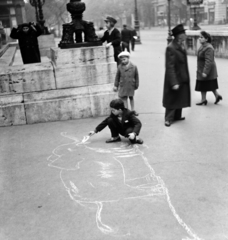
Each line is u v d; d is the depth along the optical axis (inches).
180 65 225.6
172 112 237.5
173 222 123.3
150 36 1665.8
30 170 177.9
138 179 159.2
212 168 166.6
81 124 251.1
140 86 392.5
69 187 155.8
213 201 136.2
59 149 204.7
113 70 265.9
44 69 256.2
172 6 1927.9
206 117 252.7
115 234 118.5
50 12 1529.3
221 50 590.9
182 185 151.0
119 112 200.8
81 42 267.0
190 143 201.6
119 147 201.2
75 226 125.0
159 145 201.0
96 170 171.8
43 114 260.8
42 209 138.4
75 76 261.7
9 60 383.9
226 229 117.8
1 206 143.2
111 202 139.9
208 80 277.6
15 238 120.3
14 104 255.4
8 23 1437.0
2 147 215.0
